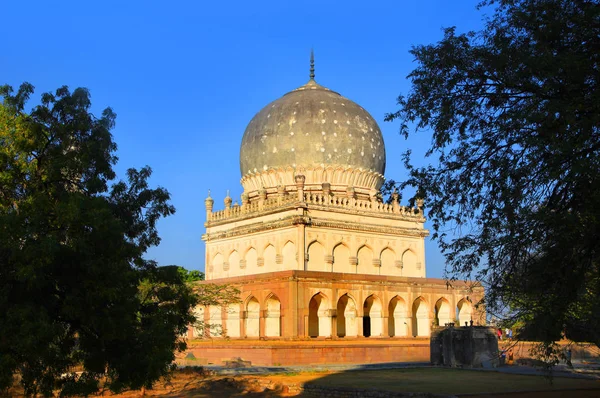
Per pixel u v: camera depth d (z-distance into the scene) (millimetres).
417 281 44312
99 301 15820
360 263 46094
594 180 13188
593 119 13477
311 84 52562
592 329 16031
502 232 15070
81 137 18047
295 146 47500
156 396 25531
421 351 39812
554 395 21250
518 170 14570
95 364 16547
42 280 14945
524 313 15969
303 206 43688
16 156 17328
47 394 16391
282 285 38938
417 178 16422
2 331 14234
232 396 24547
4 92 17422
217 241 50156
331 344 36062
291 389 25234
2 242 14805
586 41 14883
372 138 49469
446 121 16016
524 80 14977
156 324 17156
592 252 15047
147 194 19297
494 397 20875
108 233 15688
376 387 23594
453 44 15891
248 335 41469
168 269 19359
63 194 16844
